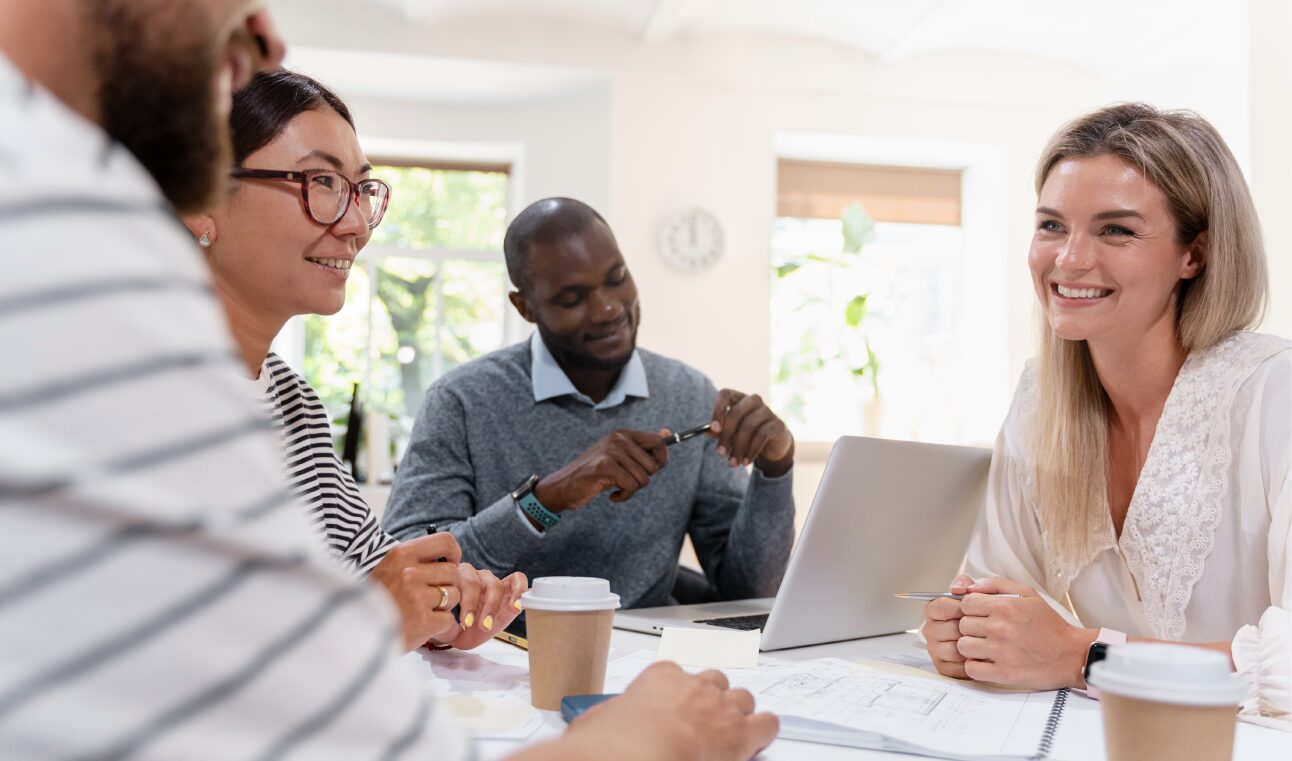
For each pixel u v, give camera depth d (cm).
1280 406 127
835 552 127
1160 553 137
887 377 497
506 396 203
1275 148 271
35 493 31
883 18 430
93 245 33
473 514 198
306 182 123
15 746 30
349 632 38
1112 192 135
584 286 195
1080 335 139
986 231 492
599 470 168
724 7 424
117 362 33
